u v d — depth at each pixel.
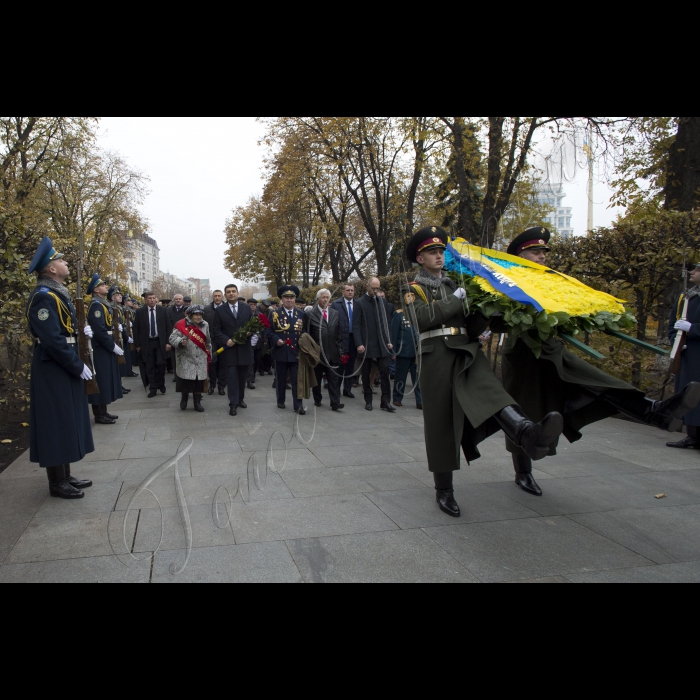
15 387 7.98
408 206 16.89
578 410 3.92
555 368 3.94
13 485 4.53
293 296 8.47
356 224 22.47
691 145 10.34
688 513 3.82
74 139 17.08
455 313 3.64
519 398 4.05
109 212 23.25
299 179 18.83
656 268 6.98
